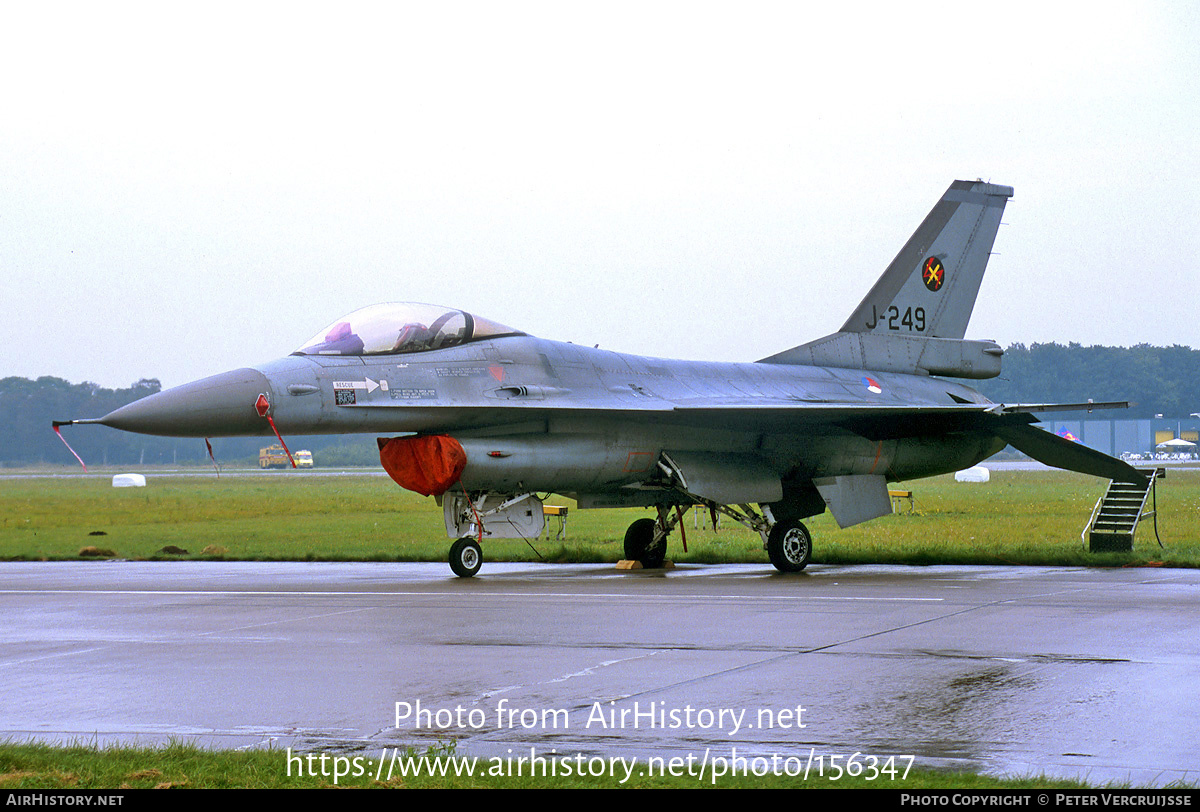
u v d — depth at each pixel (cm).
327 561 4575
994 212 5362
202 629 2478
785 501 4731
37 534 6238
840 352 4962
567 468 3988
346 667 1986
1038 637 2244
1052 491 10800
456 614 2689
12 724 1595
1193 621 2453
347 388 3666
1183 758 1362
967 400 5075
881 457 4659
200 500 10625
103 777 1285
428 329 3922
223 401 3481
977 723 1538
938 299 5219
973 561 4122
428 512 8462
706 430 4297
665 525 4422
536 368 4034
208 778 1281
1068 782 1245
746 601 2920
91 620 2650
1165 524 5838
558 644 2212
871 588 3244
